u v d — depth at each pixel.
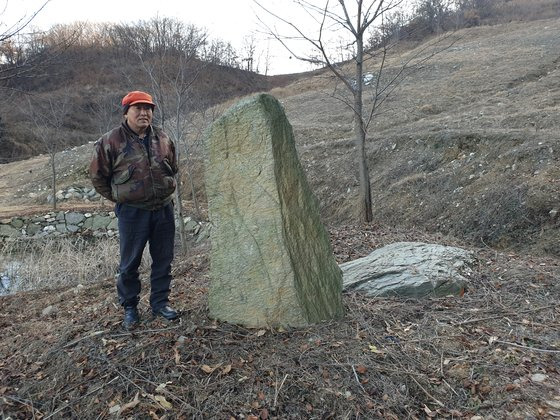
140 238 3.32
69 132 23.22
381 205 9.55
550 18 30.23
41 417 2.71
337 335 3.28
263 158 3.29
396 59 20.80
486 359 3.11
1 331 4.32
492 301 4.00
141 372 2.94
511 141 8.88
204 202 14.09
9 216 12.55
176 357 3.04
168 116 8.91
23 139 27.22
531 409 2.64
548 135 8.61
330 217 10.59
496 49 22.14
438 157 9.96
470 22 30.64
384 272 4.39
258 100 3.30
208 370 2.92
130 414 2.63
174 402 2.71
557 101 12.42
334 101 19.97
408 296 4.12
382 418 2.62
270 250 3.31
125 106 3.18
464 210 7.88
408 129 12.75
